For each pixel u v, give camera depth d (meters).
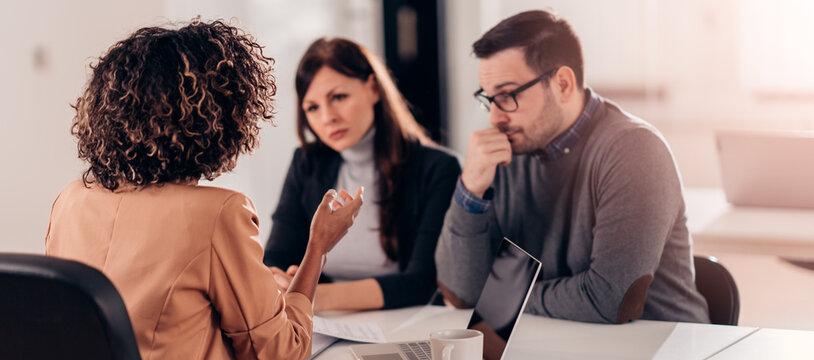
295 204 2.26
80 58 3.32
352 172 2.20
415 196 2.14
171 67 1.08
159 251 1.08
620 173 1.73
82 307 0.86
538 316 1.68
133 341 0.90
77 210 1.15
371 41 4.53
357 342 1.50
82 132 1.14
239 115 1.14
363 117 2.13
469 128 4.46
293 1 4.09
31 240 3.30
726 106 4.14
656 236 1.69
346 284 1.79
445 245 1.86
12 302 0.88
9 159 3.20
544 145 1.85
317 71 2.12
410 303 1.82
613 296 1.63
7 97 3.17
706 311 1.77
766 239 2.19
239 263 1.09
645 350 1.40
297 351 1.16
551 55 1.80
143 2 3.29
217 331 1.12
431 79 4.48
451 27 4.43
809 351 1.36
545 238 1.89
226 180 3.65
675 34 4.18
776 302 3.26
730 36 4.09
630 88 4.28
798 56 3.99
